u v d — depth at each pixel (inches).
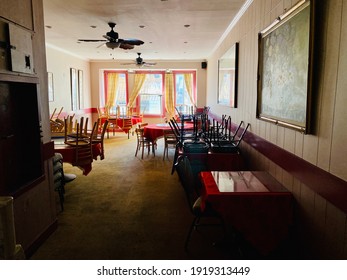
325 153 71.1
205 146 149.7
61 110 281.9
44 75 108.4
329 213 70.4
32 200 98.8
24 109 101.3
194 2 147.0
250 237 88.7
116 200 147.2
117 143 313.6
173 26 196.7
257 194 88.1
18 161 97.9
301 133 82.9
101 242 105.5
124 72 405.7
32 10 98.2
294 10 85.4
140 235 110.6
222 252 98.1
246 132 151.5
